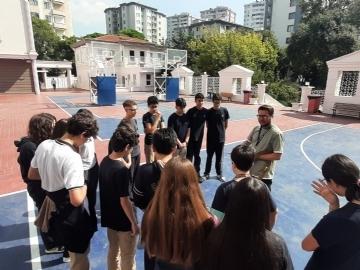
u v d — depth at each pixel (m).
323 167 1.99
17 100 22.17
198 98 5.79
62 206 2.50
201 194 1.82
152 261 2.11
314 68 38.47
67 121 2.62
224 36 40.62
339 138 10.90
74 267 2.66
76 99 23.59
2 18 25.31
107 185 2.65
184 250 1.71
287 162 7.84
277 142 3.85
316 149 9.28
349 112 16.05
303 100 18.83
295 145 9.75
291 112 18.09
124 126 2.73
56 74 46.78
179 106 5.48
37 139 3.20
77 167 2.41
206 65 40.62
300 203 5.32
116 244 2.95
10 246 3.85
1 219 4.59
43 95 27.14
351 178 1.81
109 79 19.70
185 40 56.06
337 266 1.77
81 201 2.39
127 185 2.62
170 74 32.06
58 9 69.44
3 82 26.77
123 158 2.74
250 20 109.88
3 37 25.66
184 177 1.75
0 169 6.94
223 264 1.43
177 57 28.83
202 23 76.31
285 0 63.16
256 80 36.62
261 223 1.42
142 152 8.59
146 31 121.69
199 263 1.69
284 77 45.97
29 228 4.32
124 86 38.62
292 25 62.81
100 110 17.41
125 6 117.06
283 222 4.63
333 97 16.94
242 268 1.39
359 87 15.70
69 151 2.45
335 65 16.53
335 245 1.77
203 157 8.16
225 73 24.30
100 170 2.72
